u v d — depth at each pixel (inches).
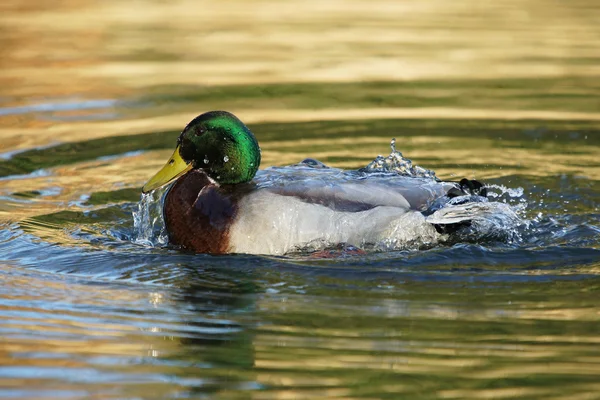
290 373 320.2
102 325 361.1
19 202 510.3
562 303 374.9
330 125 650.2
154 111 684.1
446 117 667.4
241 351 337.7
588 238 449.4
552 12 1055.6
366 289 392.5
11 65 819.4
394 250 433.4
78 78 776.3
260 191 439.5
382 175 461.4
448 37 932.6
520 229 460.4
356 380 313.7
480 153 590.9
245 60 839.1
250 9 1088.2
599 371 318.7
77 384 313.3
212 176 451.2
